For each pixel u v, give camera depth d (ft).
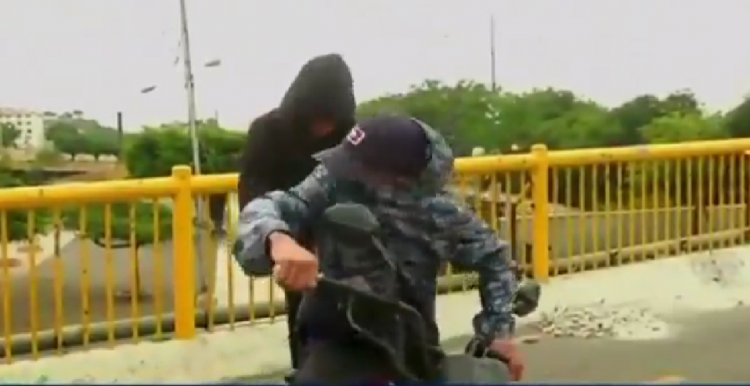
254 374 20.90
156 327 21.47
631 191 28.53
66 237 22.82
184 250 21.17
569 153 26.76
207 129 70.33
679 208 29.63
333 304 8.86
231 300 21.77
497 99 74.38
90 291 22.34
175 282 21.21
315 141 14.80
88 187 20.03
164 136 74.38
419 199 9.40
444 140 9.62
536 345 22.47
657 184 29.04
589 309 25.04
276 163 14.89
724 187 30.96
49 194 19.54
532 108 74.08
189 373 20.40
